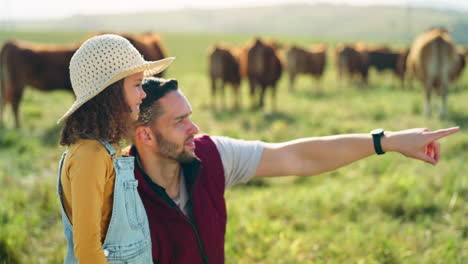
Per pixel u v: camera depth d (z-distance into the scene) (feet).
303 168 7.46
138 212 6.05
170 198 6.61
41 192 18.30
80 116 5.75
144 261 6.10
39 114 38.34
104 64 5.67
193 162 6.82
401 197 17.02
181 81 70.49
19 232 13.97
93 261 5.38
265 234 14.52
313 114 39.09
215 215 6.97
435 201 16.52
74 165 5.57
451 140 25.62
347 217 15.92
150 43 40.55
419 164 21.59
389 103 43.86
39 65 35.01
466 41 318.86
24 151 25.81
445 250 12.81
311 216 16.12
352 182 19.95
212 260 6.89
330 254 13.23
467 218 15.42
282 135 29.17
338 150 7.35
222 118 37.19
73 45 36.50
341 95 56.03
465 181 18.22
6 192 18.11
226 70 45.93
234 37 217.36
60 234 14.70
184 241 6.60
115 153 5.86
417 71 39.86
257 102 48.49
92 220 5.43
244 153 7.38
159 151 6.58
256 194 18.85
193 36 219.00
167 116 6.44
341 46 77.36
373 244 13.44
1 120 34.71
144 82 6.61
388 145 7.25
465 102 44.80
